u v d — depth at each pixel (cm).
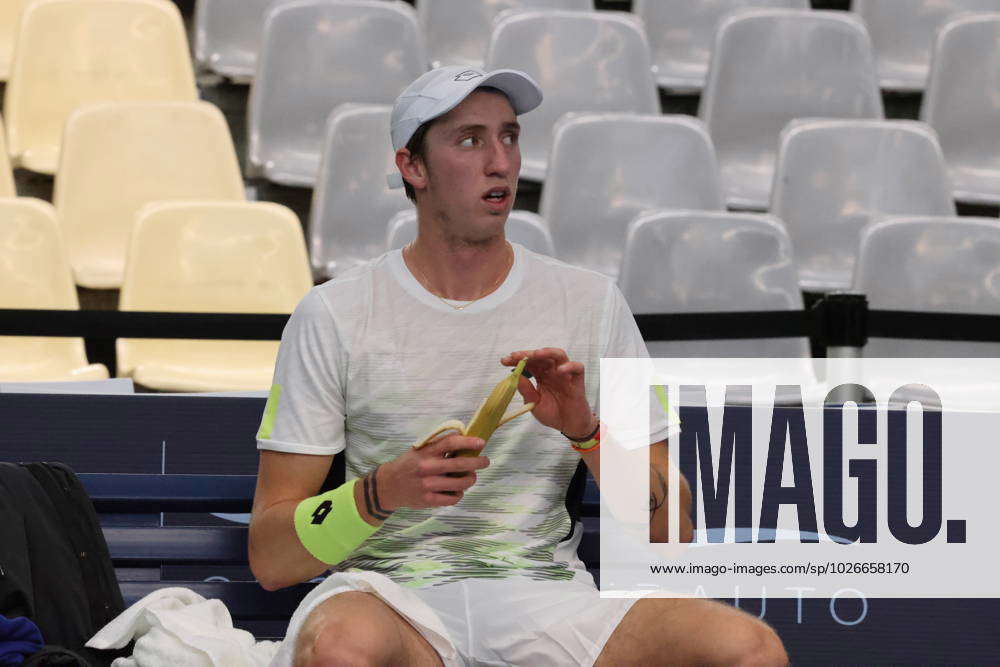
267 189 2009
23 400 1030
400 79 2064
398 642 751
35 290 1576
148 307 1588
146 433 1038
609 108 2078
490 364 847
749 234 1650
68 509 902
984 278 1648
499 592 820
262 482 848
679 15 2300
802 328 1183
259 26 2164
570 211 1858
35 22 1997
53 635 857
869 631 1043
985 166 2144
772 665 743
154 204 1617
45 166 1923
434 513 843
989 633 1048
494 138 840
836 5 2448
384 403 841
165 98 2030
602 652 788
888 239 1655
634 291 1633
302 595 1003
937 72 2141
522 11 2084
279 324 1131
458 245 846
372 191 1858
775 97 2128
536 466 850
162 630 859
